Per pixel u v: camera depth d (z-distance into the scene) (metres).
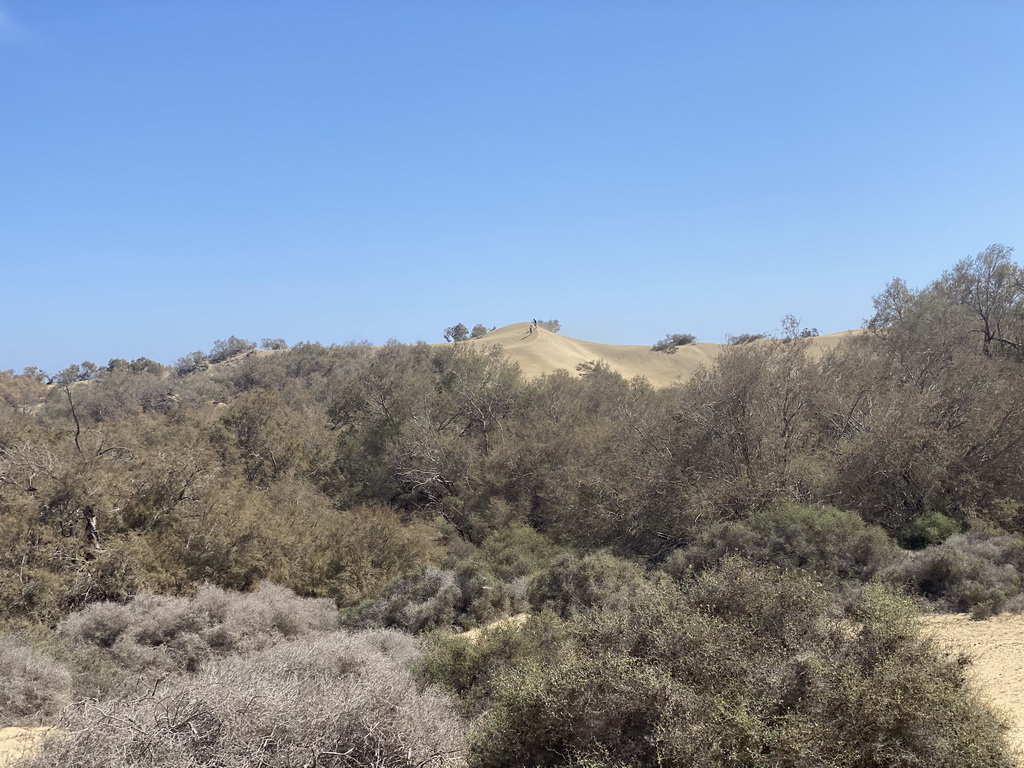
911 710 4.98
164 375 94.19
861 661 5.86
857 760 4.93
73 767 5.44
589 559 15.02
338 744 5.87
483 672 9.02
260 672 7.42
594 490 22.97
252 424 32.78
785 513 16.27
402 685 7.05
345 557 19.75
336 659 8.81
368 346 71.25
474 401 33.81
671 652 6.21
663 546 21.27
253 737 5.70
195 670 11.45
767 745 5.00
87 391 58.91
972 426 20.22
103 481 18.53
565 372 37.66
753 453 21.41
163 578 17.00
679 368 84.12
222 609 13.38
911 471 19.80
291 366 67.44
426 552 20.75
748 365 22.09
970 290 31.95
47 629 13.65
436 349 46.94
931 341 28.27
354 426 37.38
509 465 27.95
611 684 5.73
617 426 26.38
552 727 5.83
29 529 17.02
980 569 13.33
